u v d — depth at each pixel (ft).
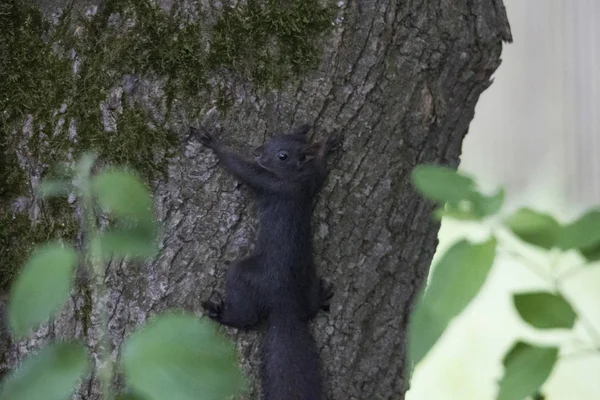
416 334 27.20
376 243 31.27
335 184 31.19
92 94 31.01
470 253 27.94
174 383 24.04
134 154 30.99
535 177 56.59
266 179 31.09
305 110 31.09
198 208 31.07
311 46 31.04
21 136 31.09
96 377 30.96
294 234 31.19
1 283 31.12
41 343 31.07
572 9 54.75
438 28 31.17
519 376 29.84
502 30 31.32
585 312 41.29
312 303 31.22
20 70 31.07
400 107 31.17
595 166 54.95
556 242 29.73
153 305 31.04
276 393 31.17
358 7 31.04
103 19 31.01
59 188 29.99
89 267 30.99
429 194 29.73
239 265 31.14
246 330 31.19
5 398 25.99
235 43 30.99
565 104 55.52
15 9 31.09
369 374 31.37
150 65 30.96
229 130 31.04
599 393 35.01
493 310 42.37
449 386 36.63
